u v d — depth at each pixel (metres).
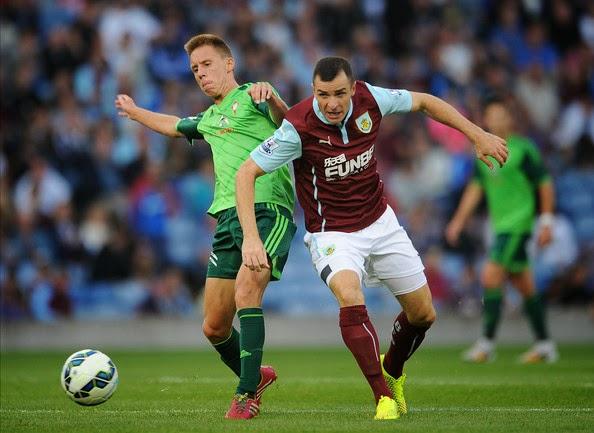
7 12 71.69
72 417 22.77
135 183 65.25
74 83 69.88
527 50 82.69
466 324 63.31
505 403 26.47
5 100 68.25
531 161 43.84
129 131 67.31
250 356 22.17
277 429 19.80
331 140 22.05
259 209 23.47
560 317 64.38
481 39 82.00
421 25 81.12
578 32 84.31
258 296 22.44
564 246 68.62
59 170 64.62
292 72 76.06
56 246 60.91
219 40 24.75
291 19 78.62
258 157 21.92
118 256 61.09
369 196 22.66
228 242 23.59
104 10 73.00
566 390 29.47
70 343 58.09
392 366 23.59
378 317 60.38
